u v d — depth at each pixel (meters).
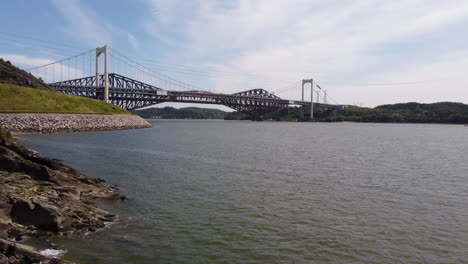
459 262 11.58
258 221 15.14
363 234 13.85
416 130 124.00
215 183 22.59
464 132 110.19
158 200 18.11
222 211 16.47
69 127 69.19
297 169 28.98
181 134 74.69
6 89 74.88
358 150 47.00
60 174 19.05
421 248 12.63
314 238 13.34
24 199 13.73
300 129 116.25
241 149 44.69
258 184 22.59
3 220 12.66
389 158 38.31
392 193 20.78
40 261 10.50
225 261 11.31
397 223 15.20
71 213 13.98
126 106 132.25
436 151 47.44
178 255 11.66
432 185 23.31
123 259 11.25
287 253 12.00
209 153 39.19
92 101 94.38
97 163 29.84
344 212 16.67
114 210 16.16
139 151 39.22
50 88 106.19
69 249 11.77
